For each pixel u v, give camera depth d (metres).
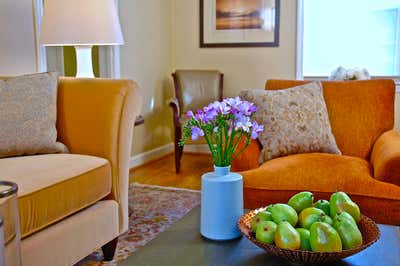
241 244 1.30
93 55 3.97
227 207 1.32
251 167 2.22
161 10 4.65
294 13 4.39
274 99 2.41
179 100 4.43
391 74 4.23
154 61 4.57
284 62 4.51
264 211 1.30
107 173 2.07
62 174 1.81
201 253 1.24
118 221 2.17
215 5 4.67
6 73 2.84
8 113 2.09
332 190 1.94
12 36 2.87
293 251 1.12
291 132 2.32
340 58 4.38
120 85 2.16
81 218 1.90
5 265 1.13
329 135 2.40
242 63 4.66
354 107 2.54
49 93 2.22
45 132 2.16
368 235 1.23
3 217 1.13
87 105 2.20
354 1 4.25
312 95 2.49
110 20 2.69
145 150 4.48
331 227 1.15
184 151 4.93
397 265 1.15
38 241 1.66
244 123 1.30
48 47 3.81
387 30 4.19
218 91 4.53
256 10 4.53
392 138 2.25
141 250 1.27
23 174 1.77
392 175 1.91
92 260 2.16
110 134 2.13
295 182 1.98
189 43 4.84
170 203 3.05
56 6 2.61
